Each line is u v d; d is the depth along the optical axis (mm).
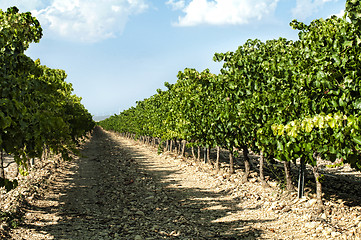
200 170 13578
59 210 7902
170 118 18000
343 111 5188
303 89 6074
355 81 4820
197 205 8359
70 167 15438
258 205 8047
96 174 13469
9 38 5586
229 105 9711
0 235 5590
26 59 6059
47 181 11180
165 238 5906
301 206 7477
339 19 5688
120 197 9352
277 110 6656
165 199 9008
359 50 4844
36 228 6359
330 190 8992
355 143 4836
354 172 11961
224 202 8594
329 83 5027
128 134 46250
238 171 12906
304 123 4805
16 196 8258
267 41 9375
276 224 6500
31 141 5660
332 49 5133
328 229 5672
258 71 8789
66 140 6707
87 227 6590
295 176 10938
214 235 6027
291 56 7012
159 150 20688
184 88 15742
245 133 9336
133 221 7043
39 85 6309
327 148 5223
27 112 5301
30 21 6480
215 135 11594
